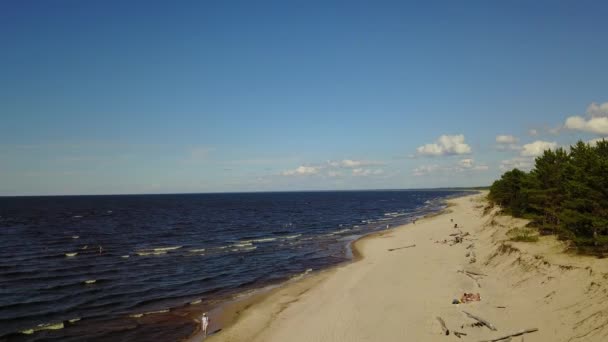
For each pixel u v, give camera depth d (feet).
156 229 284.61
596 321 61.67
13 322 91.09
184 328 87.76
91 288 120.98
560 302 73.00
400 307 88.22
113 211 480.23
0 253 181.98
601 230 89.45
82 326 88.89
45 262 161.07
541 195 126.82
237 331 85.20
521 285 88.79
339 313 89.66
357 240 215.31
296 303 103.55
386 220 345.31
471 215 291.17
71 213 443.32
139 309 101.71
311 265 155.74
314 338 76.23
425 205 583.58
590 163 98.78
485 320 73.61
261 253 183.62
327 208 541.75
